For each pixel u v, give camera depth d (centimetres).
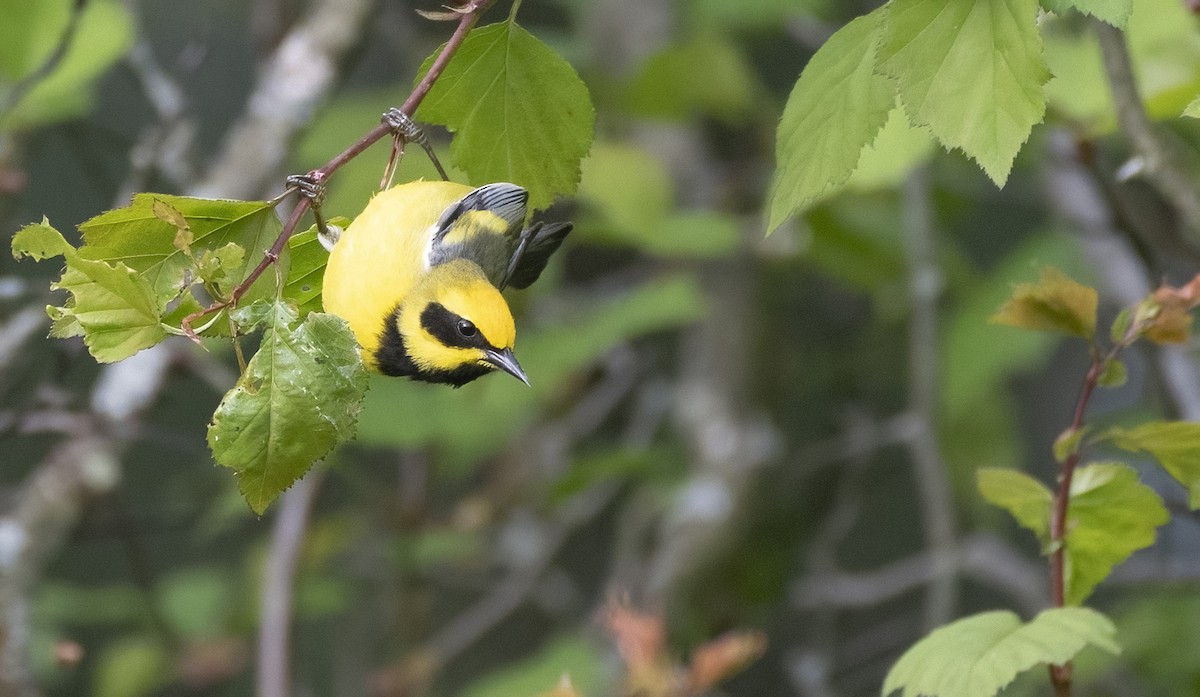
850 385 353
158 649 300
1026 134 229
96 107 309
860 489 320
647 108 301
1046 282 233
